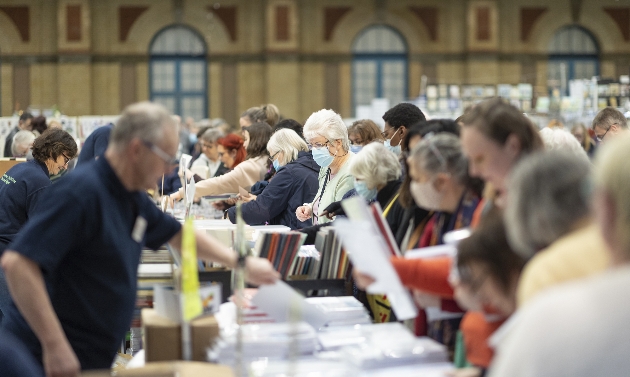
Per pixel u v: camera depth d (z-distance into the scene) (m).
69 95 25.38
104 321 3.34
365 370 2.86
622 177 1.62
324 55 26.34
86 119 12.88
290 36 25.70
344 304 3.71
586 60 26.50
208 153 10.94
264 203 6.26
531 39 26.31
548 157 2.21
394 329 3.29
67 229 3.17
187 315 3.03
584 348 1.58
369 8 26.34
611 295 1.60
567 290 1.65
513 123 2.78
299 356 3.15
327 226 4.68
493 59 25.92
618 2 26.33
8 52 25.44
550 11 26.28
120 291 3.35
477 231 2.62
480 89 18.06
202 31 26.16
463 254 2.61
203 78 26.33
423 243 3.44
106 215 3.25
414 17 26.39
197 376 2.83
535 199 2.16
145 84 26.09
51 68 25.53
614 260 1.68
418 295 3.12
